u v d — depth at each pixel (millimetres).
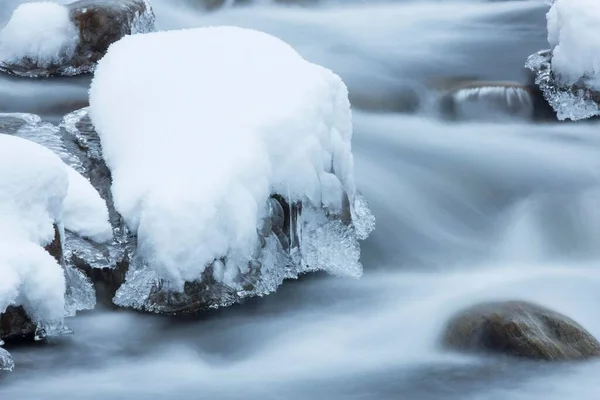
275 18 22359
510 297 10977
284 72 11680
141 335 10023
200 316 10281
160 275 10188
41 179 9648
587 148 15922
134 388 9211
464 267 12648
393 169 14820
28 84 16266
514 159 15391
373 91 17562
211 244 10203
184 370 9625
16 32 16750
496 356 9617
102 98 12188
